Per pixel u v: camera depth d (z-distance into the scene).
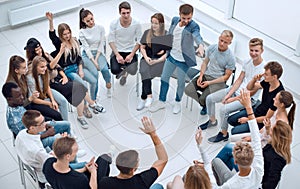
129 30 4.16
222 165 3.31
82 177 2.95
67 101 4.18
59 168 2.92
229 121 3.92
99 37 4.31
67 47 4.31
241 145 2.97
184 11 4.05
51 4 5.98
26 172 3.94
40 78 3.94
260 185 3.07
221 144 3.71
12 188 3.82
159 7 6.23
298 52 4.70
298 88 4.74
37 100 3.97
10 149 4.20
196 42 4.10
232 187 2.99
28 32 5.86
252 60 4.05
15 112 3.52
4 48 5.54
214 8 5.58
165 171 3.61
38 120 3.19
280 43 4.93
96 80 3.96
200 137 3.43
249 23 5.24
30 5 5.88
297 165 4.06
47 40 5.71
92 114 3.66
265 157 3.15
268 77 3.65
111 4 6.51
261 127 3.76
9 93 3.47
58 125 3.73
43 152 3.20
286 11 4.75
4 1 5.64
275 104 3.48
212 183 3.07
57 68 4.30
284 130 3.07
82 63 4.12
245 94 3.32
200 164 3.23
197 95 3.79
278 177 3.14
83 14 4.27
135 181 2.88
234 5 5.29
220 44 3.99
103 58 4.16
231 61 4.03
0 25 5.82
